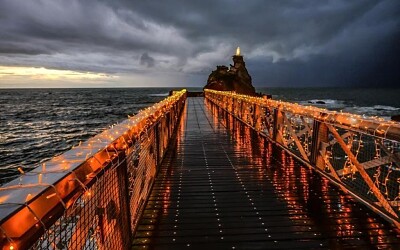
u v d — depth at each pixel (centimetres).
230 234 324
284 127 707
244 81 5862
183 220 357
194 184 488
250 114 1075
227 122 1264
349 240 311
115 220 224
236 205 401
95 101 9912
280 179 507
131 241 280
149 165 433
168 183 493
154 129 498
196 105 2369
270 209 387
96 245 181
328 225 342
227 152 718
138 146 328
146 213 377
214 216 368
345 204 400
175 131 1038
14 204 97
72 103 8956
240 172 551
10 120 4572
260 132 934
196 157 670
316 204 401
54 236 119
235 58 6119
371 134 305
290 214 371
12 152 2342
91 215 162
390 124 285
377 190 345
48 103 9019
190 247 300
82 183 140
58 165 146
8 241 85
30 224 97
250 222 351
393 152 311
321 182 489
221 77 5759
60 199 117
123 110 6375
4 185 115
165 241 310
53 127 3809
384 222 348
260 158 656
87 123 4209
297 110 557
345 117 367
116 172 228
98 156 178
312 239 313
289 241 310
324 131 498
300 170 560
